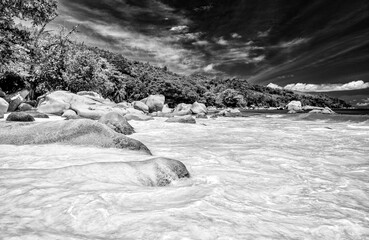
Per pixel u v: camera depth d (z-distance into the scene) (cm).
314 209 310
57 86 3494
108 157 513
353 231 250
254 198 332
